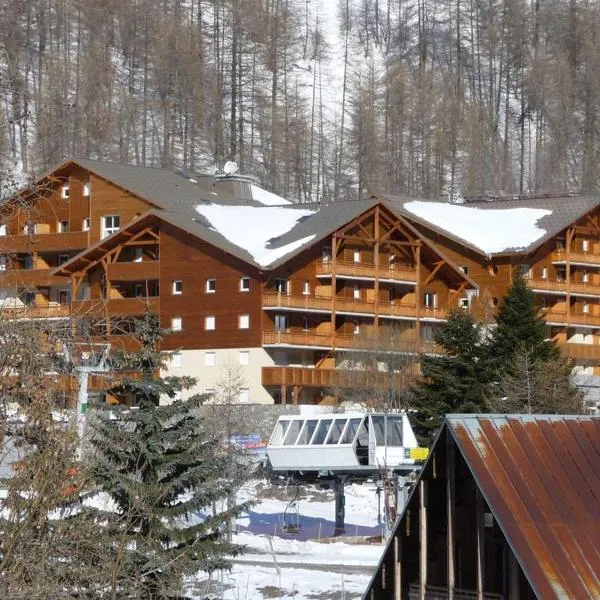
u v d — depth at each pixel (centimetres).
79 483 3294
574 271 13800
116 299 11631
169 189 12812
